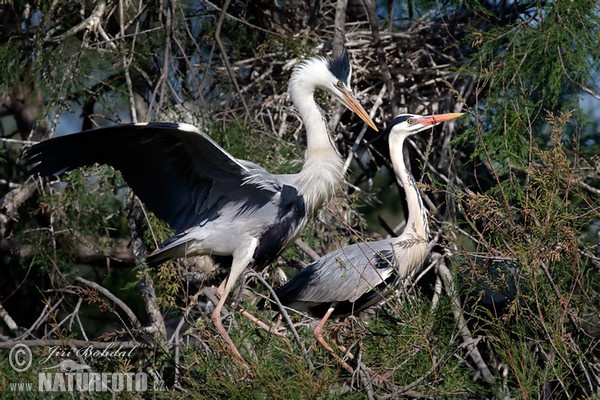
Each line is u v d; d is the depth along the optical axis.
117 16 13.53
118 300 10.27
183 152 9.55
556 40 11.48
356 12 15.30
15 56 12.63
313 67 11.26
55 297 12.02
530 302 8.36
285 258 12.43
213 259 10.59
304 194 10.68
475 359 10.04
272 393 7.63
